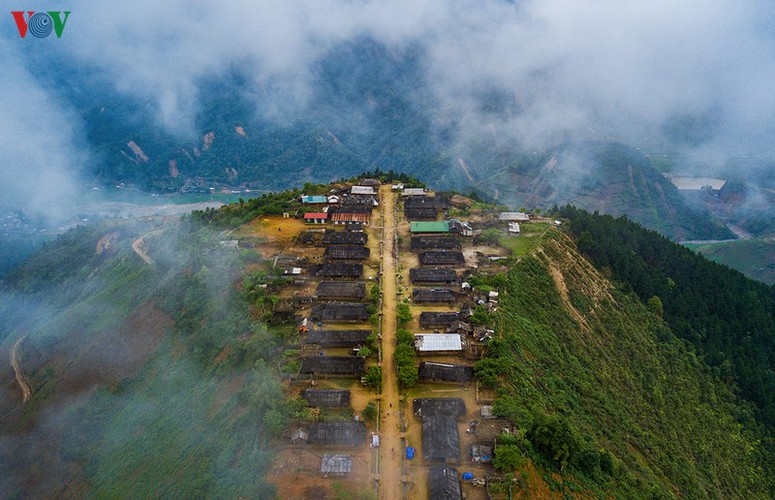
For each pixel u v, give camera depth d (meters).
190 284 157.00
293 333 126.81
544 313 148.88
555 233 198.50
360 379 112.88
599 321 164.75
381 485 87.62
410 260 171.62
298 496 84.00
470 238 188.38
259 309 135.25
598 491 92.56
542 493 86.62
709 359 175.12
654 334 174.38
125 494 103.12
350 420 100.12
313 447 94.31
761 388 166.75
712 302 199.50
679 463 123.69
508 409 99.19
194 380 122.88
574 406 115.75
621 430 120.62
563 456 92.88
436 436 94.31
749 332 192.00
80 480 116.19
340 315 133.38
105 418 129.00
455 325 128.75
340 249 171.50
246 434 98.81
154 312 157.12
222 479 92.06
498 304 139.38
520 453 89.50
